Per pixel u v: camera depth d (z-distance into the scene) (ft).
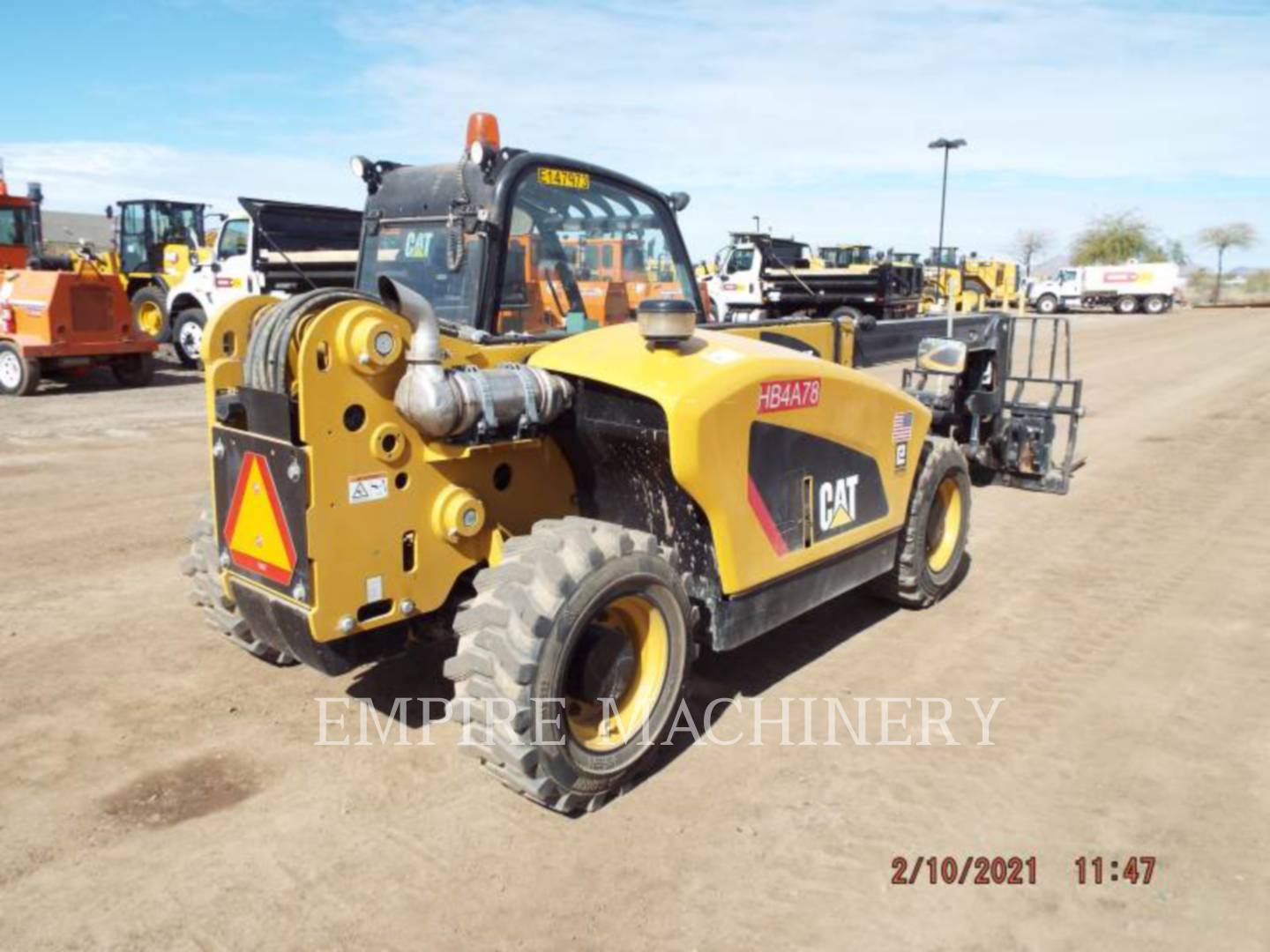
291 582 10.37
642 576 10.81
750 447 11.85
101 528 21.59
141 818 10.62
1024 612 17.06
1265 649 15.37
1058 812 10.87
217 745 12.17
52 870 9.74
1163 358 64.80
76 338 42.91
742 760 11.99
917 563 16.30
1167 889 9.58
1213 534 21.80
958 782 11.48
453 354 11.03
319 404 9.87
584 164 13.47
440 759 11.91
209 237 56.13
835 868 9.87
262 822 10.56
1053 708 13.38
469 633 10.34
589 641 10.51
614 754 10.80
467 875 9.71
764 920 9.10
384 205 13.66
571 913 9.17
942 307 88.07
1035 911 9.27
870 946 8.80
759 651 15.39
